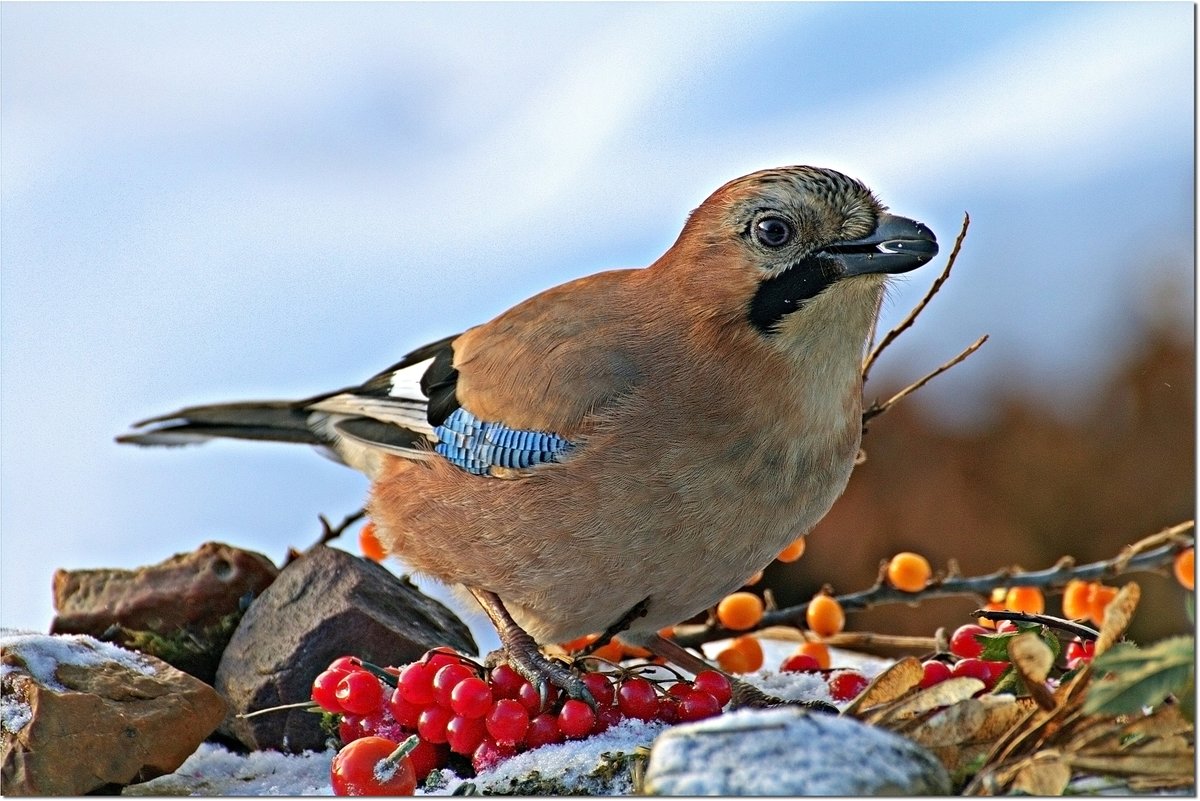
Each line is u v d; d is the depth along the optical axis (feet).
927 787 15.35
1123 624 16.47
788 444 22.91
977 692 18.90
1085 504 42.68
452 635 26.25
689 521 22.93
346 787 19.72
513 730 20.36
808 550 43.78
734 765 15.20
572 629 24.73
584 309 25.02
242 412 32.65
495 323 26.50
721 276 23.22
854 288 22.66
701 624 32.73
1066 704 16.55
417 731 21.34
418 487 25.72
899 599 27.04
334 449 32.27
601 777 19.44
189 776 22.82
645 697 21.21
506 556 24.30
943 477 43.80
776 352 22.80
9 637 21.40
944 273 24.93
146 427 32.76
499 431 24.31
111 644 22.52
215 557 26.20
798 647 30.81
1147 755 16.14
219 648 25.75
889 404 25.93
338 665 21.86
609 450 23.02
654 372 23.34
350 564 25.49
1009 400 44.93
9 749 19.84
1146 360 44.42
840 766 15.10
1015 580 26.30
